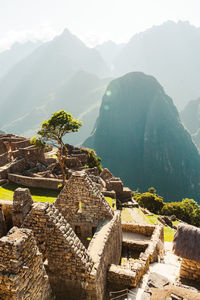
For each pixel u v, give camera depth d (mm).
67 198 11945
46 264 8297
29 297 6223
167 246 16688
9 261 5719
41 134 29531
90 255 8898
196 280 10797
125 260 12672
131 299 8742
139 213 28422
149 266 12031
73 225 12008
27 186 31734
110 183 33875
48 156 50969
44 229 7941
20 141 48000
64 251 7953
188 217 47031
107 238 9977
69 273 8117
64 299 8328
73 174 11750
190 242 10594
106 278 9617
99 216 11633
